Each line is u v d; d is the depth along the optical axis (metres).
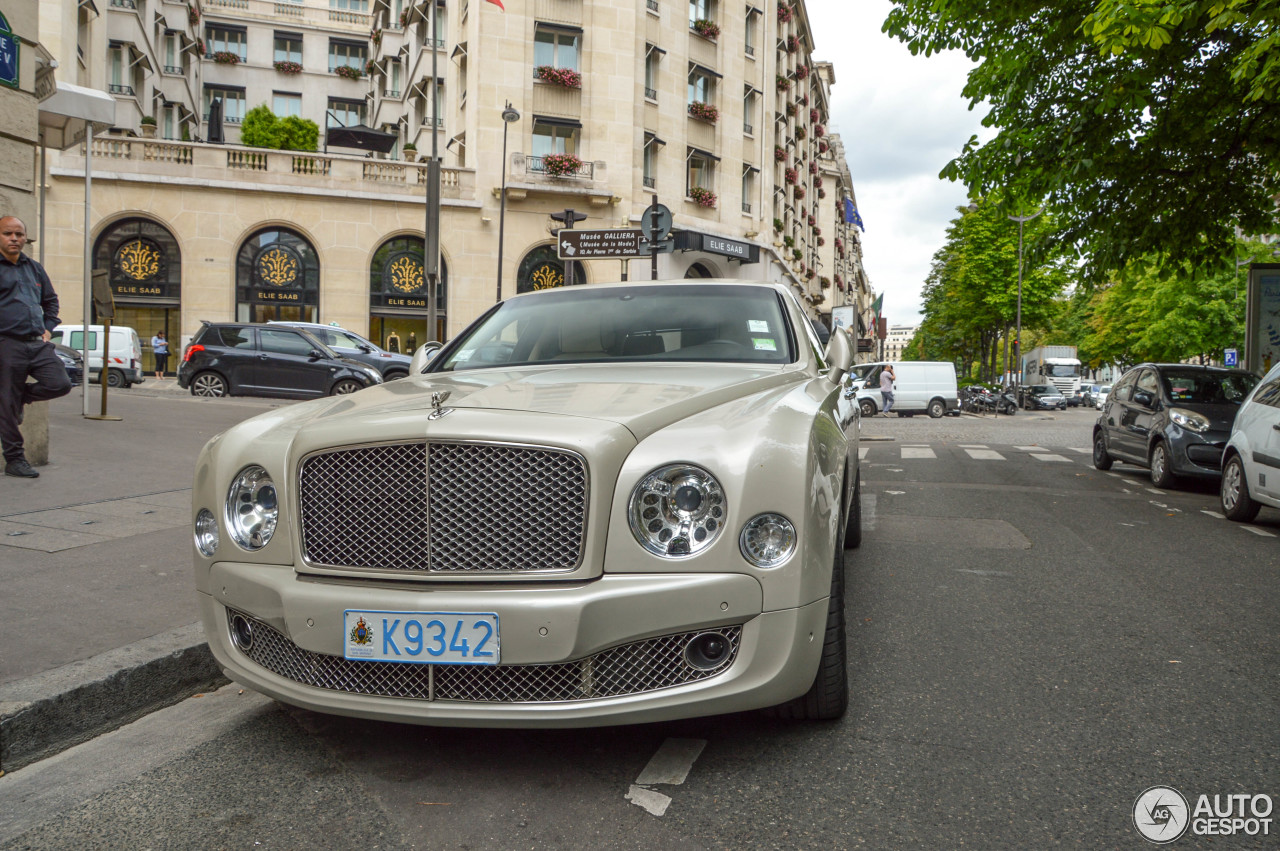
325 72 50.16
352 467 2.70
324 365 18.62
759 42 36.94
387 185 29.66
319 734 3.05
